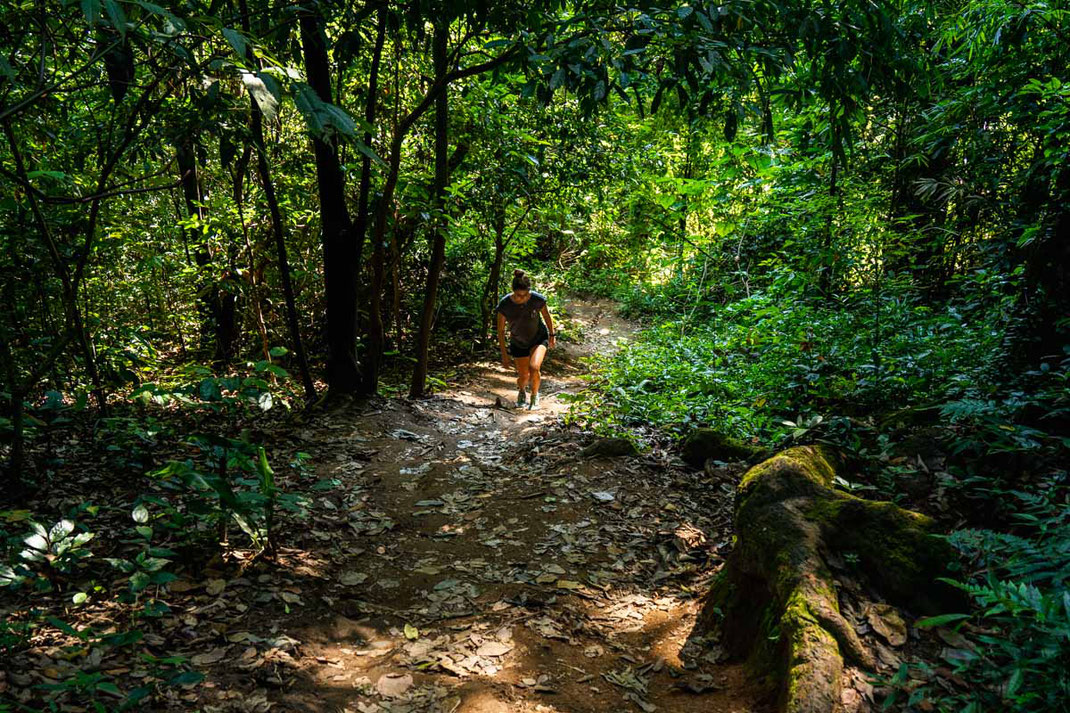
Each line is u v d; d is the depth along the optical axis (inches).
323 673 105.3
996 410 125.6
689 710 97.3
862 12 160.1
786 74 181.9
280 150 293.9
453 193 310.8
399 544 157.3
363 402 273.4
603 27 149.3
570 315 581.9
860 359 203.2
